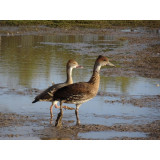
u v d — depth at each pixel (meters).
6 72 17.84
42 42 32.03
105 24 46.56
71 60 11.39
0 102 12.45
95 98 13.27
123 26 46.47
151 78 17.31
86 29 42.94
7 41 31.64
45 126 10.09
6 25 41.59
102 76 17.56
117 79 16.89
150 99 13.20
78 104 10.35
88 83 10.12
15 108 11.81
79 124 10.32
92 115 11.25
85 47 29.39
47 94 10.97
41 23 44.12
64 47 29.19
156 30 44.16
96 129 9.83
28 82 15.70
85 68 19.75
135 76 17.75
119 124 10.34
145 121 10.65
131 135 9.30
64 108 12.01
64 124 10.33
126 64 21.25
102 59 10.16
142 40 34.28
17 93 13.76
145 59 23.12
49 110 11.85
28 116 11.00
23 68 19.12
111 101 12.86
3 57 22.88
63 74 17.70
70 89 9.94
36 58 22.94
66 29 42.16
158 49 27.92
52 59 22.69
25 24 42.91
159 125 10.23
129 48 28.67
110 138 9.02
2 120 10.42
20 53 24.98
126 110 11.80
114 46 30.02
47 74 17.59
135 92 14.29
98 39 35.34
